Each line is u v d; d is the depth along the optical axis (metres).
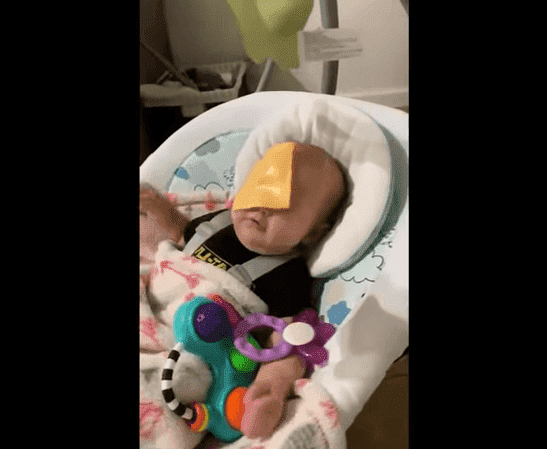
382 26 0.67
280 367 0.59
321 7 0.66
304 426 0.53
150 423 0.55
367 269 0.65
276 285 0.68
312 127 0.71
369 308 0.60
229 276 0.67
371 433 0.58
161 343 0.64
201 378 0.58
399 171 0.68
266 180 0.66
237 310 0.66
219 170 0.81
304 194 0.65
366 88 0.71
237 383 0.60
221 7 0.71
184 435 0.55
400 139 0.69
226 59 0.75
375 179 0.65
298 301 0.69
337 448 0.53
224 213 0.75
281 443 0.52
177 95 0.76
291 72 0.74
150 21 0.72
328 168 0.67
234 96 0.77
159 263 0.71
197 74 0.76
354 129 0.69
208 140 0.81
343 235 0.66
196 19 0.72
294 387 0.58
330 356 0.59
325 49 0.68
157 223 0.77
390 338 0.58
